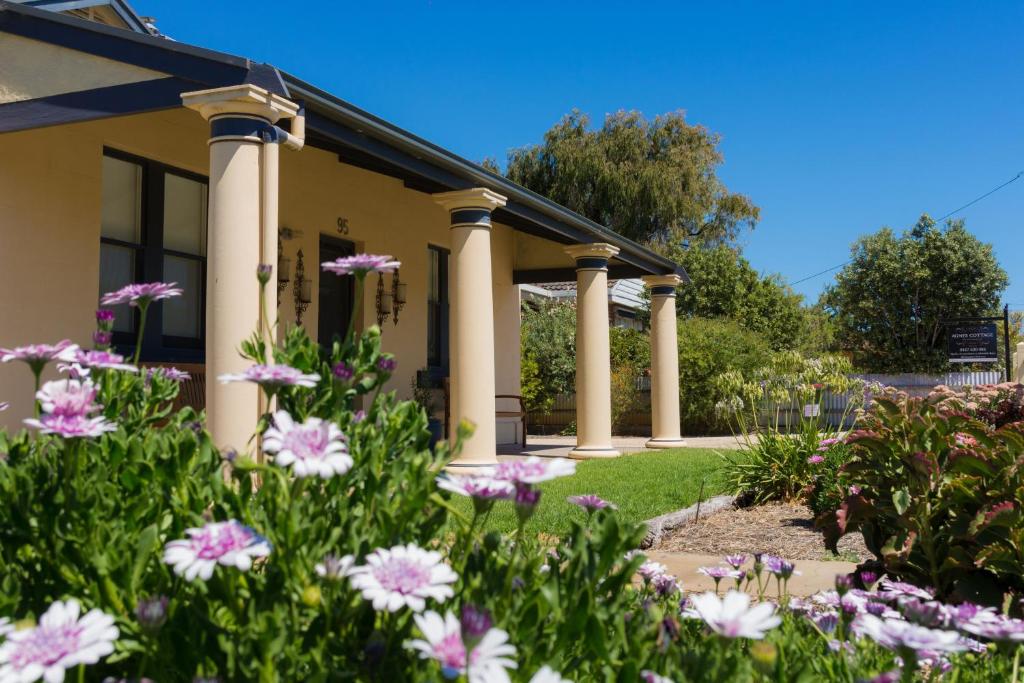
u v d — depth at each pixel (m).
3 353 1.53
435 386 11.49
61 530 1.55
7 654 1.03
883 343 22.78
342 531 1.55
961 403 4.73
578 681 1.67
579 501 2.00
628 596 1.98
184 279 7.97
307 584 1.41
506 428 13.82
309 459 1.30
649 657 1.47
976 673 2.19
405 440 1.85
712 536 6.07
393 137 6.86
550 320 19.80
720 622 1.21
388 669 1.41
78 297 6.81
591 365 10.87
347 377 1.74
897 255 22.55
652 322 13.05
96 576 1.43
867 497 3.98
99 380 2.10
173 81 5.46
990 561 3.16
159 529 1.68
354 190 10.10
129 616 1.42
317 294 9.45
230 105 5.27
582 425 10.88
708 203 31.20
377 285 10.44
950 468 3.56
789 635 1.85
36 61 5.83
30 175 6.46
